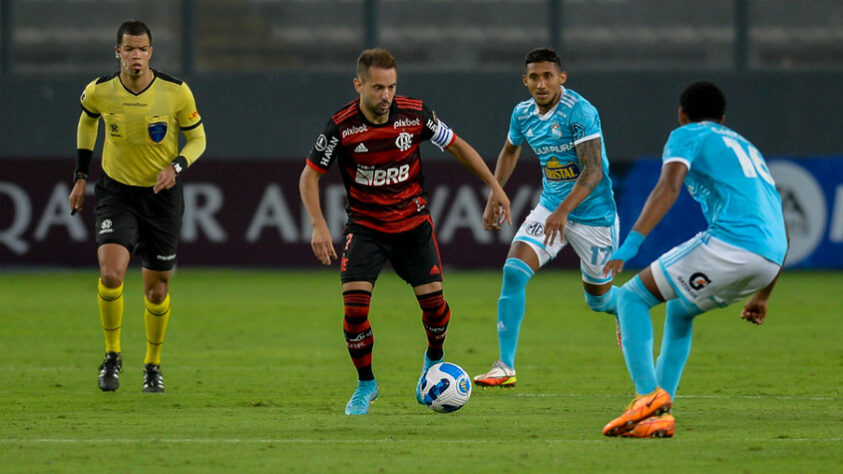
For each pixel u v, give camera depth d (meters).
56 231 68.81
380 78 22.16
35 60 80.12
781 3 79.94
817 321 45.56
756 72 77.00
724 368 32.44
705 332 41.88
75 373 31.56
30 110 77.44
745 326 43.88
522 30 81.38
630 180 67.44
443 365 23.80
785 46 79.81
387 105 22.36
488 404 25.72
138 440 20.77
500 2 81.44
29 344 38.44
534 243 28.84
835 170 66.88
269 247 69.25
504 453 19.44
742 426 22.31
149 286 27.58
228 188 69.25
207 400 26.50
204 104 77.81
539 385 29.16
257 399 26.70
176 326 43.94
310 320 46.12
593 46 80.62
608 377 30.70
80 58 80.44
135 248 28.11
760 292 21.72
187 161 27.08
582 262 29.95
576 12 80.94
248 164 69.25
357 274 23.31
